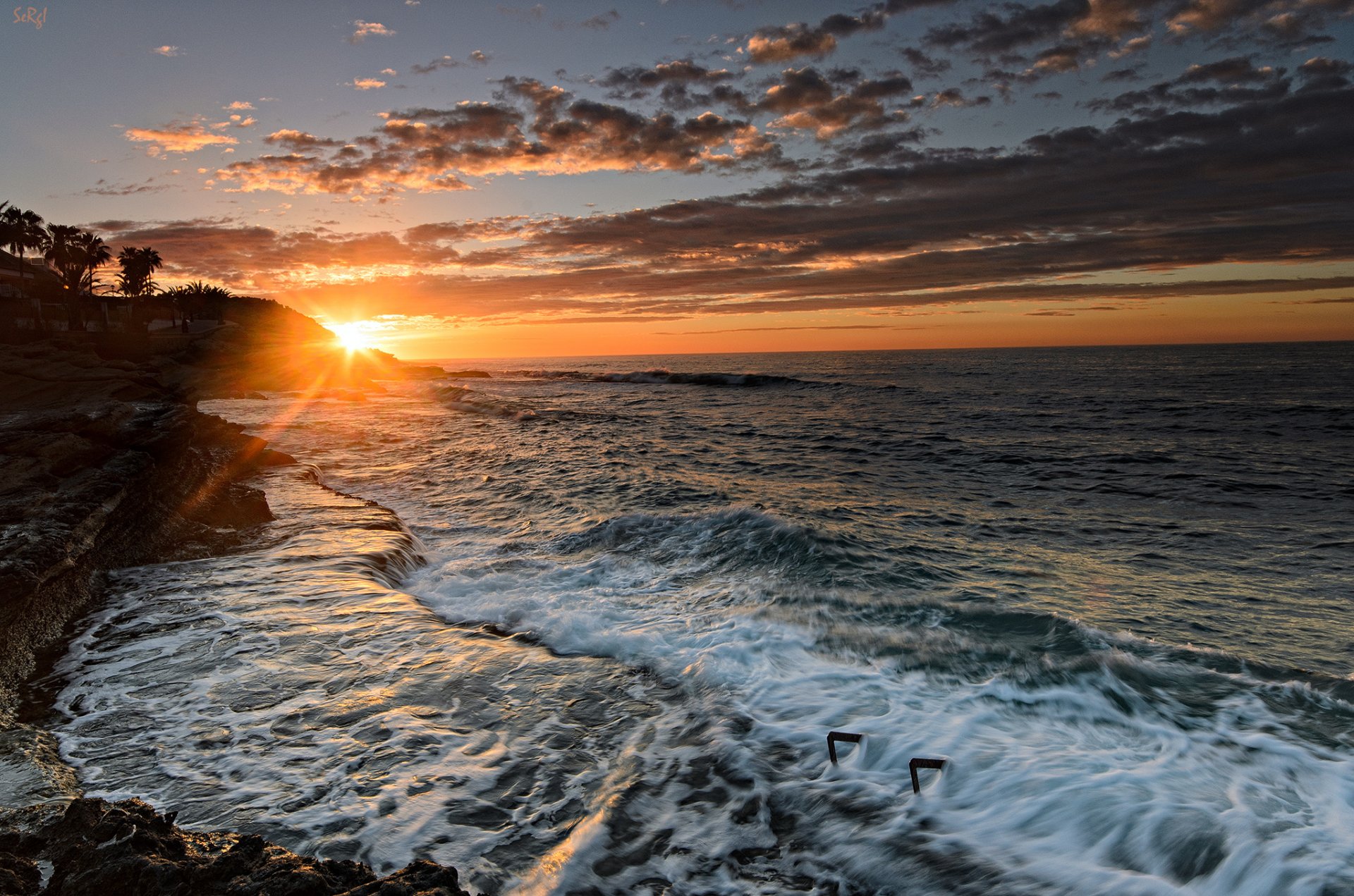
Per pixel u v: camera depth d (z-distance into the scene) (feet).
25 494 28.02
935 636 20.67
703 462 69.92
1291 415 109.09
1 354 73.56
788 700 16.83
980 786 12.91
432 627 21.70
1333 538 40.16
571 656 20.20
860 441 88.89
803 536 32.68
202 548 30.66
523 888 10.47
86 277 224.74
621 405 153.79
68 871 8.85
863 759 14.10
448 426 99.14
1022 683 16.99
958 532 40.52
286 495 43.93
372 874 9.26
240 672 18.38
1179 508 49.32
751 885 10.78
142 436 40.65
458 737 15.20
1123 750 13.93
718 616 23.27
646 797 12.98
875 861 11.18
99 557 26.02
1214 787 12.53
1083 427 101.30
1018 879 10.61
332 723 15.72
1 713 15.88
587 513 41.29
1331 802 12.05
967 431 98.84
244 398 170.09
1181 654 18.81
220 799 12.51
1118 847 11.12
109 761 13.80
